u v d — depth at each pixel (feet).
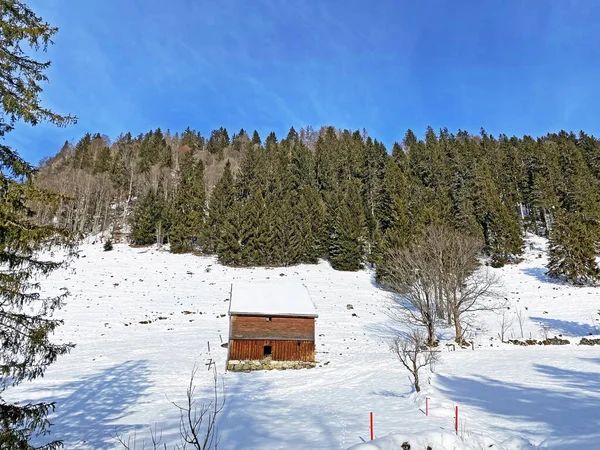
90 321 111.65
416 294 109.60
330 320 124.57
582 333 106.32
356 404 57.52
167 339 101.14
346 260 191.93
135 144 403.95
